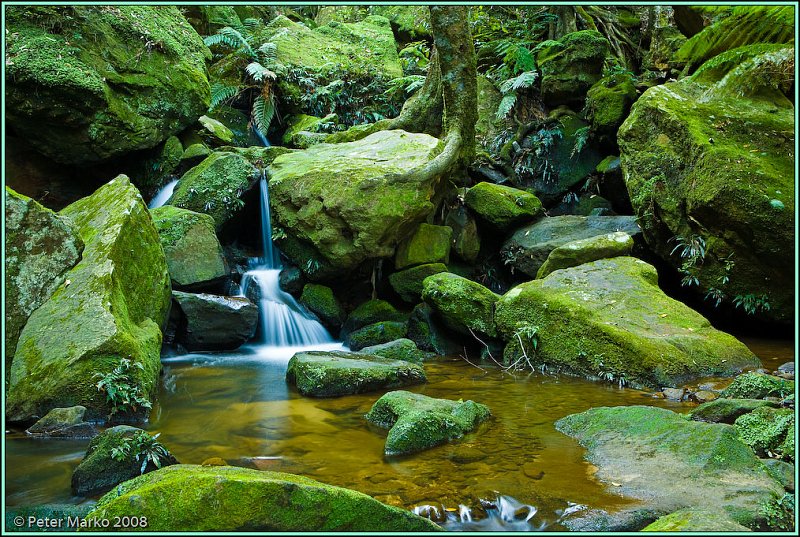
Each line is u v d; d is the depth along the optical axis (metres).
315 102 12.10
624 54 12.83
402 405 4.24
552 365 5.98
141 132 8.58
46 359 4.35
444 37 8.62
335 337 7.93
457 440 3.94
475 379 5.71
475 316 6.67
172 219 7.36
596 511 2.86
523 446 3.81
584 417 4.15
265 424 4.36
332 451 3.79
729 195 6.48
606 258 7.18
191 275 7.18
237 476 2.67
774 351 6.34
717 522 2.52
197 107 9.33
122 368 4.41
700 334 5.79
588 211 9.77
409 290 7.79
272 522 2.56
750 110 7.55
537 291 6.33
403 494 3.11
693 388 5.02
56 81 7.38
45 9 7.84
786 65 7.62
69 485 3.30
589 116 10.39
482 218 8.80
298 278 8.03
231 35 11.91
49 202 8.49
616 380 5.48
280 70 11.90
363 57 13.34
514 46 11.63
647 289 6.41
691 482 3.07
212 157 8.45
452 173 8.98
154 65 8.81
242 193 8.31
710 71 8.19
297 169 8.09
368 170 7.63
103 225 5.42
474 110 8.99
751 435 3.61
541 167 10.15
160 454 3.43
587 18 12.70
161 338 5.44
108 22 8.45
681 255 7.39
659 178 7.55
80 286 4.77
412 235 8.01
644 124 7.89
